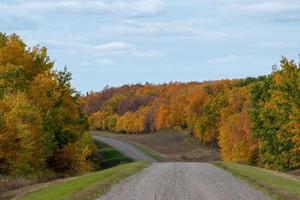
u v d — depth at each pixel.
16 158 43.06
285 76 62.38
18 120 43.66
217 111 138.62
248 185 30.11
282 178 36.50
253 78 144.50
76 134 56.03
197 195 24.64
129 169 43.50
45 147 50.00
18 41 52.88
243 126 85.50
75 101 56.03
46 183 36.31
